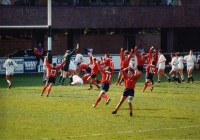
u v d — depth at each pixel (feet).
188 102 175.01
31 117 146.41
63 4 298.35
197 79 248.52
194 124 138.92
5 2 289.53
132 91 149.28
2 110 156.76
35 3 293.84
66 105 165.99
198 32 334.44
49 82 184.96
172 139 122.21
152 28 316.40
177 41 330.34
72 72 225.35
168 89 208.74
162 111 157.38
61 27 292.81
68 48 310.65
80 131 129.80
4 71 263.29
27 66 267.18
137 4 311.06
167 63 297.12
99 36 329.93
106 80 162.40
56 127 134.10
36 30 302.66
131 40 327.06
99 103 170.30
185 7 314.96
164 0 315.99
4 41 317.01
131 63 233.14
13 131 129.18
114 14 302.04
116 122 140.67
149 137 124.16
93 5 298.56
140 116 149.18
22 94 190.08
